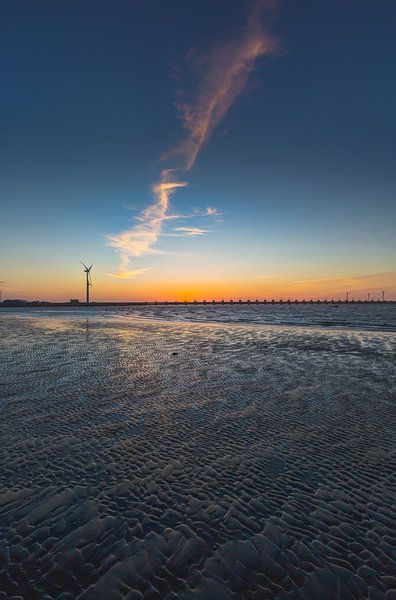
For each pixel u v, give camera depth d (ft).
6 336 88.33
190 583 12.41
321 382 41.34
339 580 12.57
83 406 31.65
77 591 12.03
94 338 85.51
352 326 135.03
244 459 21.80
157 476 19.62
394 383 40.83
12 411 30.04
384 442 24.23
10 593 11.93
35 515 15.99
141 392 36.52
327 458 21.94
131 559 13.46
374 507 16.79
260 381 41.70
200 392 36.86
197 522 15.64
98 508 16.56
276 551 13.92
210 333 101.86
